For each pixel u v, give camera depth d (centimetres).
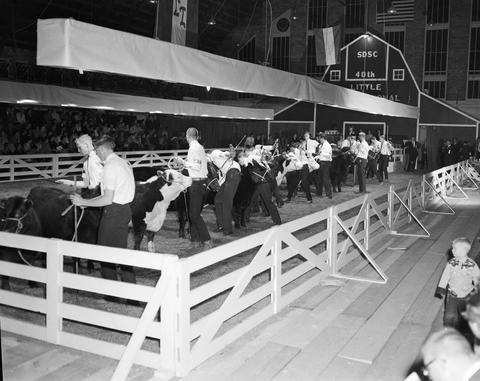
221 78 830
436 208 1530
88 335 538
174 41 800
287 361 486
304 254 685
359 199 899
